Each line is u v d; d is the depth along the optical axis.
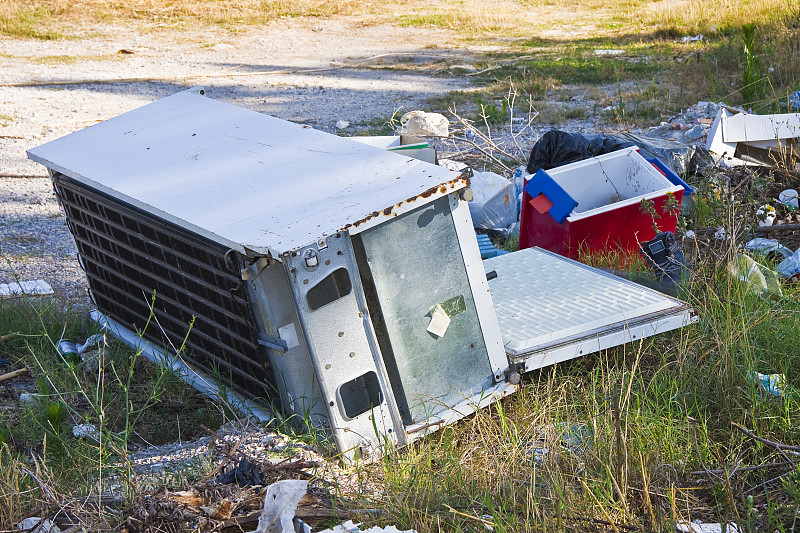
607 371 3.97
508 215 6.32
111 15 18.41
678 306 4.07
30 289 5.91
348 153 3.90
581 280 4.49
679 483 3.13
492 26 18.17
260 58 15.54
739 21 15.84
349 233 3.17
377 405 3.55
